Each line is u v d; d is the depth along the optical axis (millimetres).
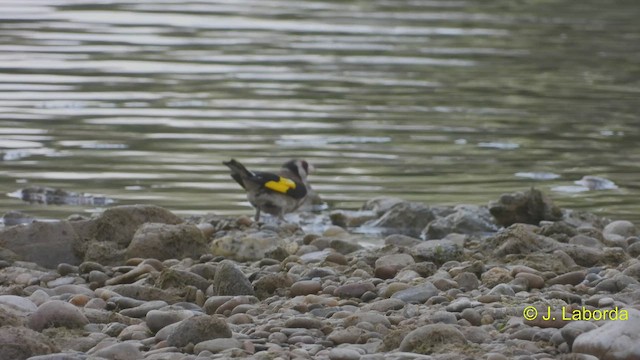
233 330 9039
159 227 12664
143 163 19578
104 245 12570
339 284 10820
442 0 48781
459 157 20875
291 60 31859
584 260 12312
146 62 30453
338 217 16406
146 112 23969
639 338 7871
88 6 41281
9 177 18391
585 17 44531
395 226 16078
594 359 7809
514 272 11258
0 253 12344
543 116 25125
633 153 21453
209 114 23984
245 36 36156
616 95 27969
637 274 11031
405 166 20031
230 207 16938
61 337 8836
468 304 9500
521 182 19016
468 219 15758
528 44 37000
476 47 35906
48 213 16312
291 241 13461
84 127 22328
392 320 9203
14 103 24469
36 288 10836
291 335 8758
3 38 33531
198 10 41750
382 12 44031
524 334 8617
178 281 10750
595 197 18031
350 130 22906
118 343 8414
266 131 22516
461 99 27000
